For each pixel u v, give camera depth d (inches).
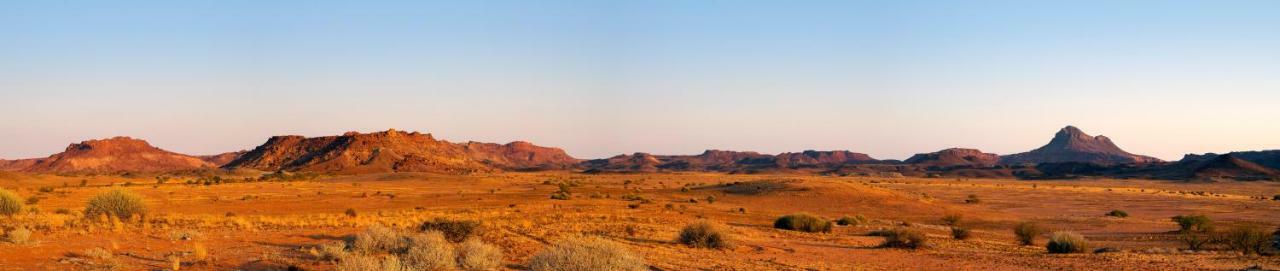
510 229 1406.3
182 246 920.9
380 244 879.7
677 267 912.3
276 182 5964.6
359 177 7514.8
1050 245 1360.7
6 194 1443.2
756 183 4603.8
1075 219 2802.7
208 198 3120.1
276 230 1250.6
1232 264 1115.9
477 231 1179.9
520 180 7263.8
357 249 854.5
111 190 1441.9
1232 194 6230.3
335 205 2706.7
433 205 2775.6
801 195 3732.8
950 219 2691.9
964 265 1120.8
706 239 1264.8
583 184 6289.4
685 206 2965.1
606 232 1477.6
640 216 2199.8
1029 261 1176.8
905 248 1408.7
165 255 818.8
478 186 5605.3
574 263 709.9
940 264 1130.7
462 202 2999.5
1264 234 1347.2
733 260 1051.9
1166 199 4825.3
